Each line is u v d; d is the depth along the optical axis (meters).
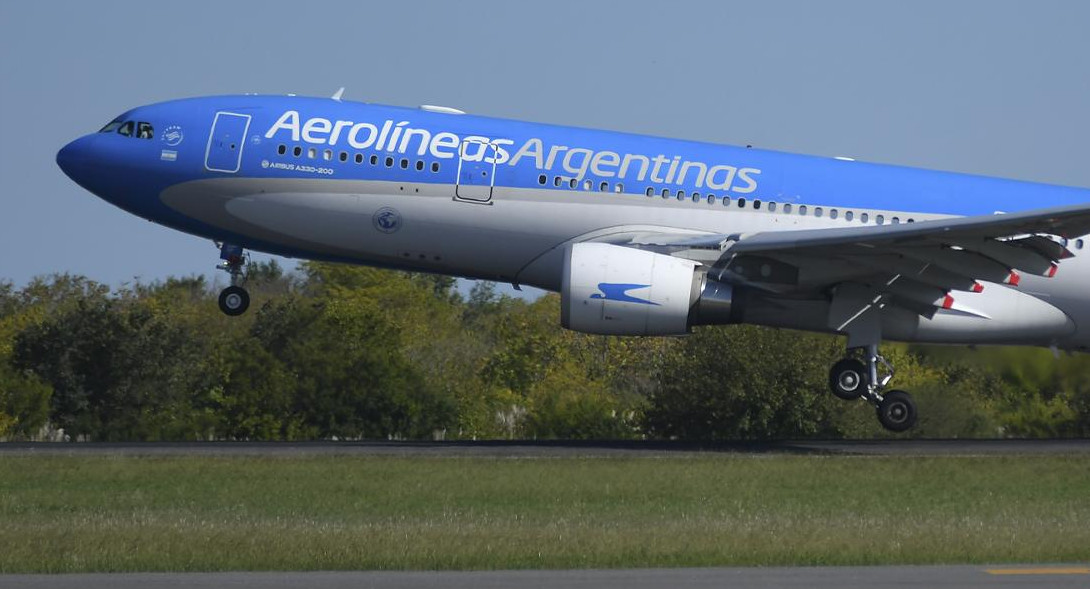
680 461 82.62
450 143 97.44
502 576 43.78
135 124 99.06
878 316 95.06
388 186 96.56
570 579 43.12
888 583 42.38
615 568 46.12
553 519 60.12
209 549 49.34
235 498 66.94
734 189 97.75
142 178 98.06
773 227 97.44
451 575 44.03
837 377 98.19
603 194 97.06
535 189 96.75
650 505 66.12
